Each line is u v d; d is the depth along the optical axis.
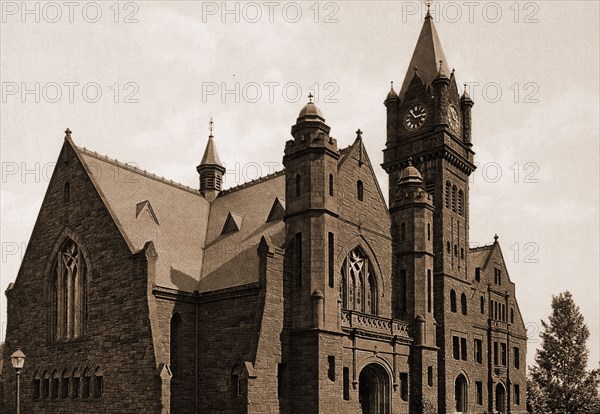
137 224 42.06
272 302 37.03
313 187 39.06
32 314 44.69
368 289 44.72
